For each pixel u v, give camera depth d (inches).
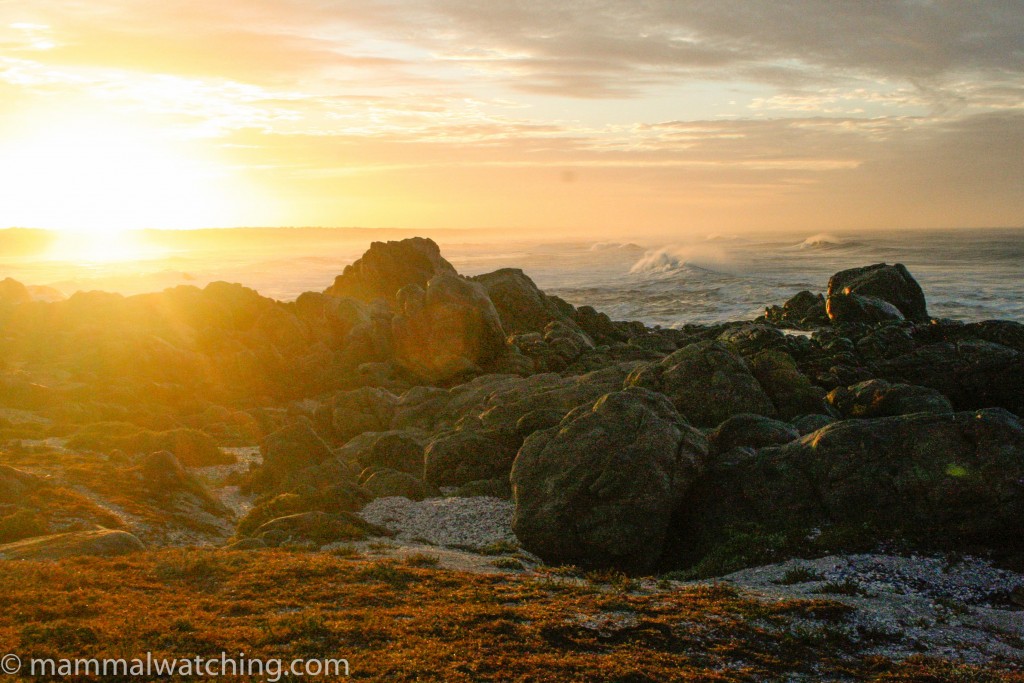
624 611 641.0
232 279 5378.9
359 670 488.1
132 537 829.2
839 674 546.9
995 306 3208.7
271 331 2436.0
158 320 2519.7
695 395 1375.5
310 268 6471.5
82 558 731.4
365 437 1542.8
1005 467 877.8
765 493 949.2
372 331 2354.8
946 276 4355.3
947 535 867.4
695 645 579.8
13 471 1015.6
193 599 622.2
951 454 911.0
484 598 653.9
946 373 1748.3
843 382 1782.7
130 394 1904.5
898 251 6702.8
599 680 500.7
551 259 7239.2
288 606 620.1
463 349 2153.1
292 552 845.2
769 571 829.2
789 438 1088.8
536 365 2192.4
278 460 1264.8
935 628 656.4
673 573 857.5
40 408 1750.7
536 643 558.9
